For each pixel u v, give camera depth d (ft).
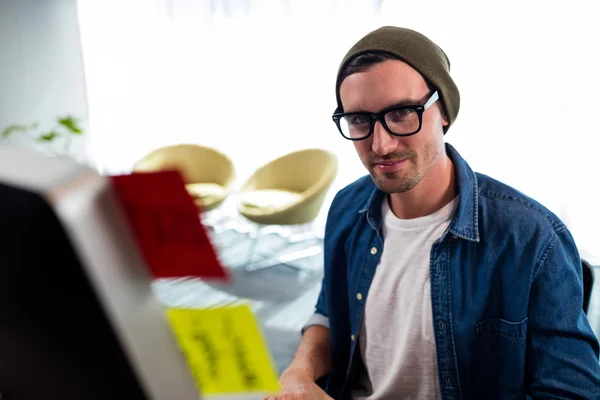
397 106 2.38
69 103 15.11
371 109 2.41
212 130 14.57
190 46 14.15
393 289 2.92
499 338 2.65
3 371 0.69
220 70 14.07
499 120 11.81
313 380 2.98
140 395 0.68
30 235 0.57
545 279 2.56
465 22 11.58
